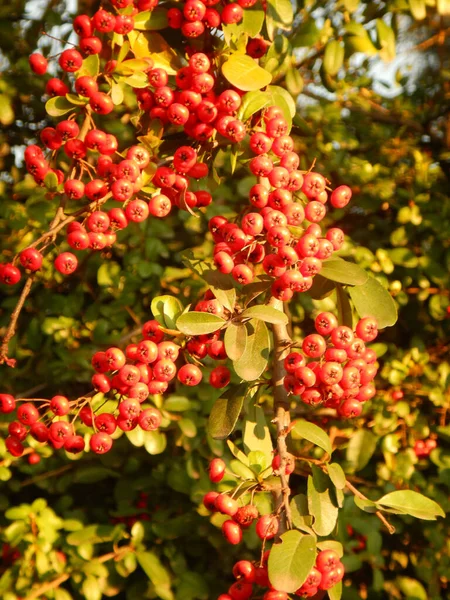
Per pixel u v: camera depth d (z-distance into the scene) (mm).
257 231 255
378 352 478
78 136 286
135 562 430
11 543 427
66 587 474
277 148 271
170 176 282
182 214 489
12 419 451
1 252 473
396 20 386
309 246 255
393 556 493
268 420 443
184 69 283
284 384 261
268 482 276
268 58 335
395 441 478
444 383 490
